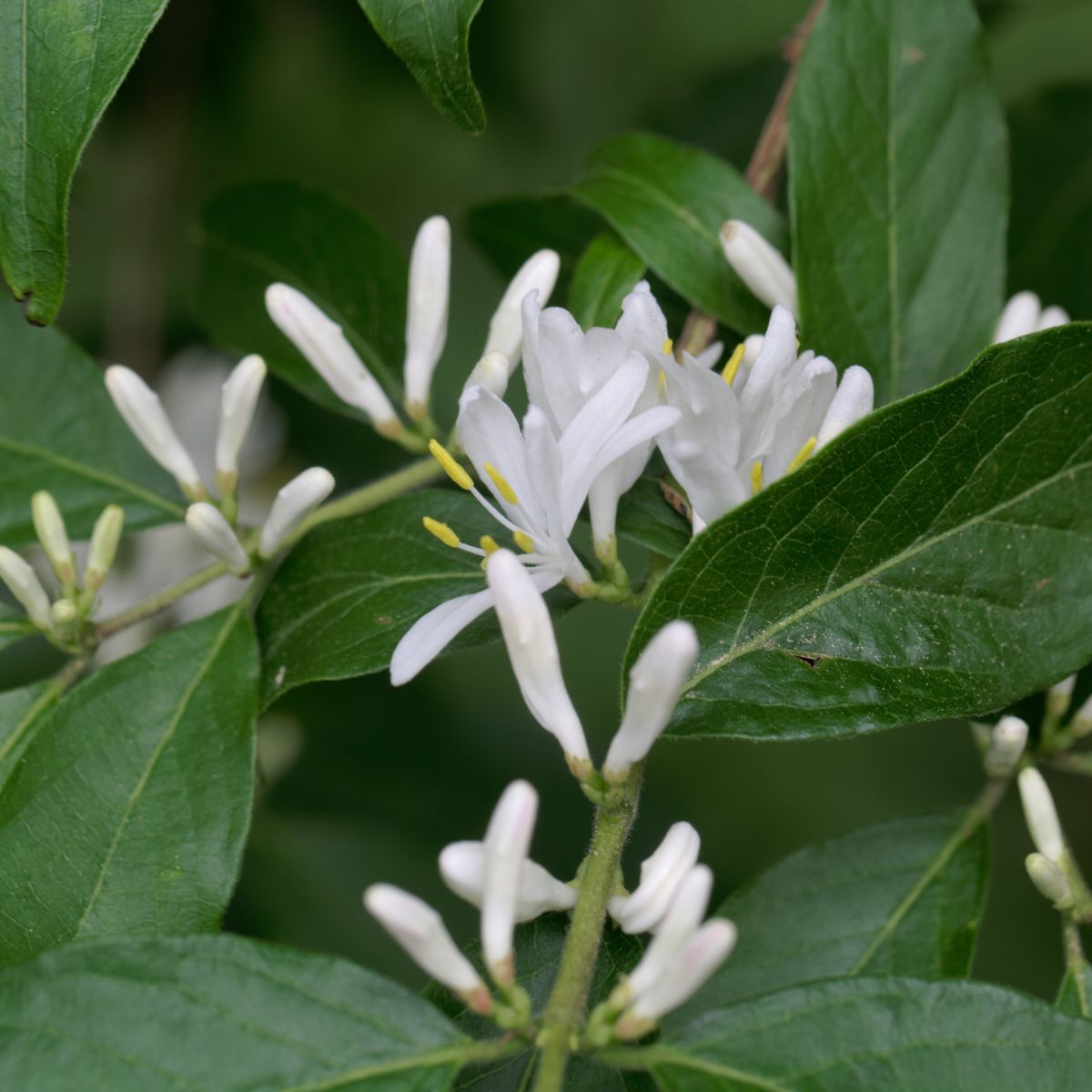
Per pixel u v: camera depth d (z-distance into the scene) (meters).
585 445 0.44
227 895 0.44
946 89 0.48
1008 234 0.53
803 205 0.47
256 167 0.58
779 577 0.44
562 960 0.43
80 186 0.56
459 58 0.43
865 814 0.58
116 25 0.43
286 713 0.53
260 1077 0.42
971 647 0.44
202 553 0.54
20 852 0.44
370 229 0.50
